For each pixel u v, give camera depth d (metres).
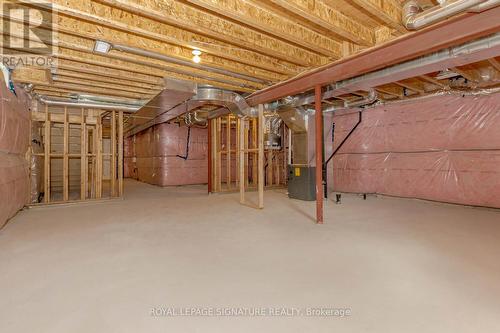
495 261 2.44
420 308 1.70
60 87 4.98
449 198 5.36
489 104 4.89
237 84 4.88
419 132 5.82
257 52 3.65
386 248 2.80
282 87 4.48
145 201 6.14
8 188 3.82
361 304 1.75
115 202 6.00
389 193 6.33
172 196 6.99
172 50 3.53
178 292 1.92
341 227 3.65
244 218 4.26
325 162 6.43
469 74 4.40
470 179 5.10
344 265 2.37
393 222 3.92
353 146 6.95
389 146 6.32
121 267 2.36
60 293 1.91
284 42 3.54
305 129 5.95
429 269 2.28
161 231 3.53
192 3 2.48
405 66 3.54
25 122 4.89
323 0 2.67
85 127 6.04
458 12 2.22
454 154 5.32
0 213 3.50
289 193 6.44
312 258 2.54
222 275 2.19
